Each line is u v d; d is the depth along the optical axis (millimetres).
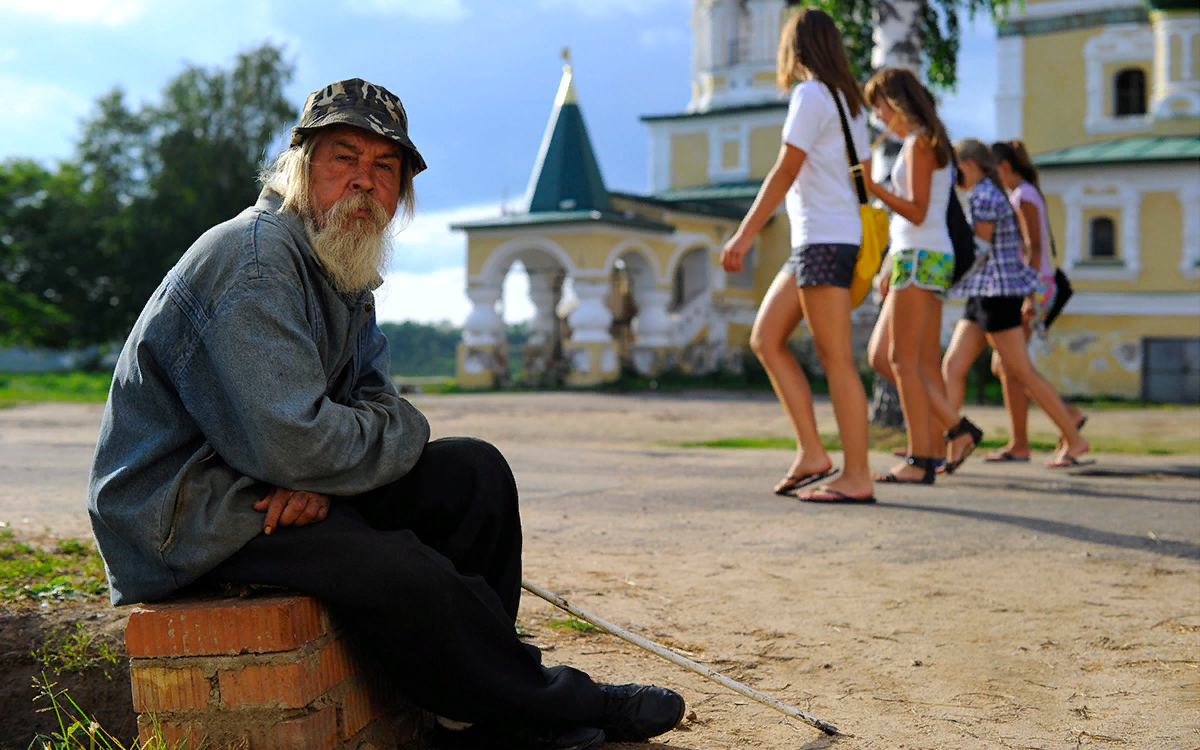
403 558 2303
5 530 4785
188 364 2344
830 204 5859
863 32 13273
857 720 2734
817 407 17141
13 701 3223
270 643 2215
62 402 19328
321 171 2531
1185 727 2654
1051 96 29344
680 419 15641
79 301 51094
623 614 3701
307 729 2250
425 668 2354
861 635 3465
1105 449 9812
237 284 2324
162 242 43188
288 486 2328
